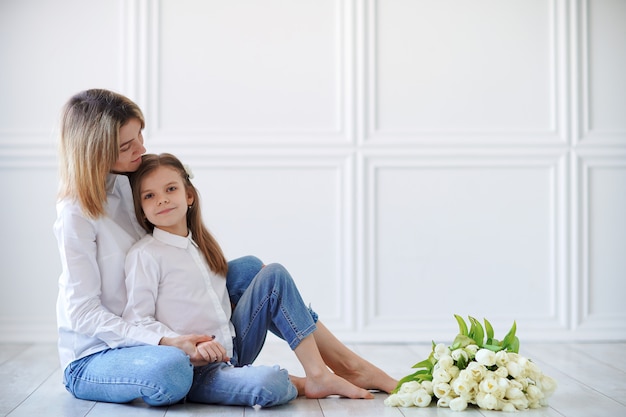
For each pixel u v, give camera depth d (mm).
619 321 3889
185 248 2416
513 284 3871
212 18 3807
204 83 3803
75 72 3777
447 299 3854
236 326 2436
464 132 3852
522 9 3873
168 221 2381
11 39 3758
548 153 3865
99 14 3783
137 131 2391
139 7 3781
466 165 3850
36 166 3752
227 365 2357
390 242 3844
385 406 2324
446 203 3852
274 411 2260
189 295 2375
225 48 3809
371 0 3832
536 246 3879
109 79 3787
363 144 3820
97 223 2342
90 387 2355
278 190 3822
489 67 3865
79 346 2363
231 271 2572
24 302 3754
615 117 3904
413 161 3838
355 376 2502
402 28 3848
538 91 3881
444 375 2318
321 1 3832
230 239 3811
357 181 3830
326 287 3838
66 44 3777
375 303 3838
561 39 3877
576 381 2793
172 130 3793
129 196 2426
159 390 2225
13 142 3738
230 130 3809
